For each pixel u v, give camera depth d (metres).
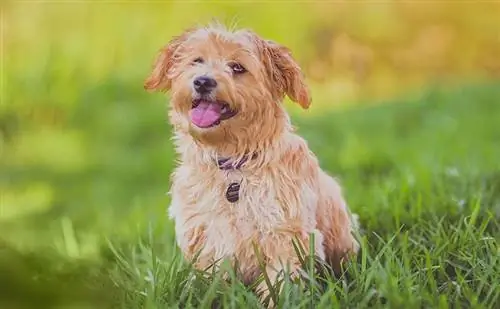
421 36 15.66
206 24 5.41
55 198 9.38
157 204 8.30
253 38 5.03
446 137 11.07
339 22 15.42
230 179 4.90
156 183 9.86
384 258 5.24
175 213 5.12
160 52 5.21
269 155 4.87
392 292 4.39
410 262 5.04
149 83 5.21
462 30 15.77
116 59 14.47
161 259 5.69
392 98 14.52
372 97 14.70
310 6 15.43
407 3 15.65
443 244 5.21
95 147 11.73
